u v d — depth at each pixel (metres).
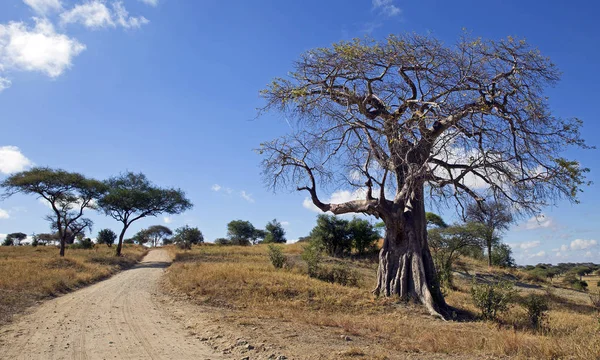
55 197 38.84
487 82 14.46
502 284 15.19
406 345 8.73
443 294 18.05
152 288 19.61
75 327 9.88
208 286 18.11
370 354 7.55
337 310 15.22
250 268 23.75
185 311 13.23
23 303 13.35
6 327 9.72
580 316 16.80
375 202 16.47
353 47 14.97
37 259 29.62
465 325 13.07
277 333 9.64
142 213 44.19
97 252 46.53
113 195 41.28
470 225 29.16
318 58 15.62
